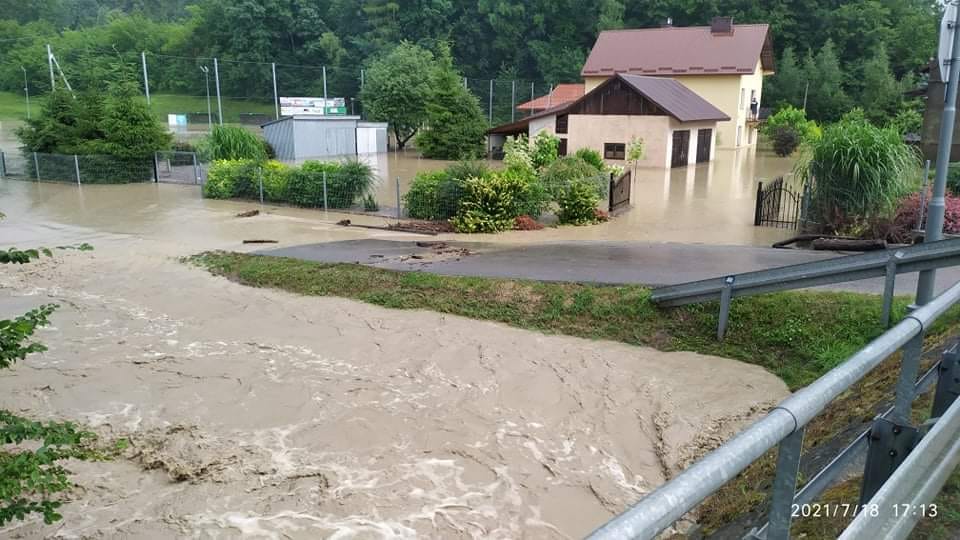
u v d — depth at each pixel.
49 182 27.03
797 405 1.70
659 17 67.94
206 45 74.06
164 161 28.00
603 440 6.93
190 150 32.75
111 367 8.74
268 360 8.98
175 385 8.22
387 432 7.04
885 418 2.63
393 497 5.89
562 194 16.75
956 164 17.64
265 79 70.56
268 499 5.86
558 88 52.84
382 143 42.25
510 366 8.70
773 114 52.22
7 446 6.74
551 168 17.61
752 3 63.41
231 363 8.88
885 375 6.10
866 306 8.58
